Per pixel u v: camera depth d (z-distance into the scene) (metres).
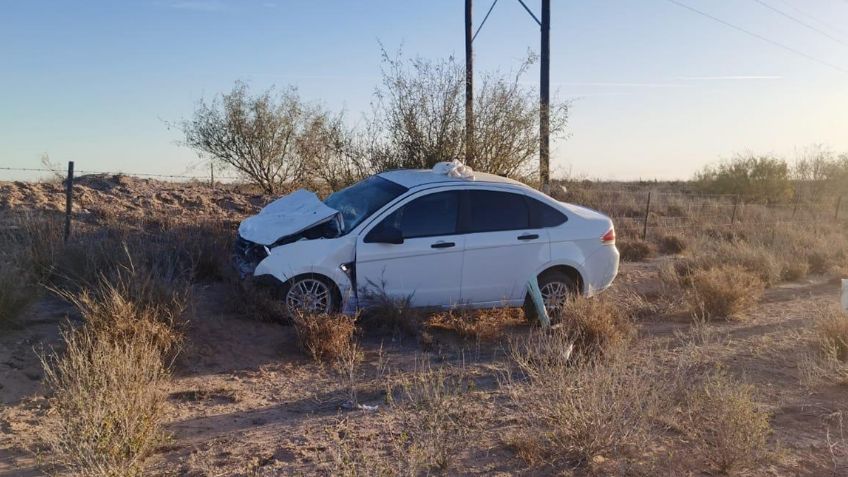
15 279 7.27
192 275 8.40
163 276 8.05
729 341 8.43
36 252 8.60
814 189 32.88
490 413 5.92
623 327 8.27
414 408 5.62
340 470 4.55
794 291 12.28
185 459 4.96
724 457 5.02
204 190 15.88
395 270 8.12
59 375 6.06
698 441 5.40
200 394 6.20
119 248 8.54
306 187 15.77
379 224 8.12
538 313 8.48
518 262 8.57
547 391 5.61
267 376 6.77
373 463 4.79
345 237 8.04
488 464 5.02
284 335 7.74
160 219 11.45
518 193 8.76
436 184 8.45
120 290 7.25
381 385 6.59
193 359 6.93
